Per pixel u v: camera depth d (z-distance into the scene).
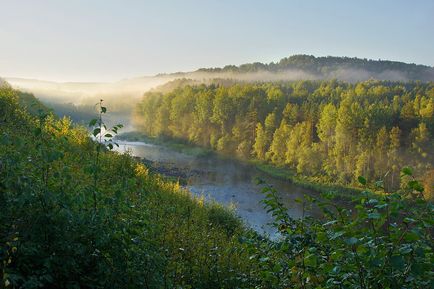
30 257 4.31
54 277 4.35
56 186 5.46
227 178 67.12
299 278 4.67
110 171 15.52
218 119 124.31
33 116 18.61
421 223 3.42
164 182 22.56
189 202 20.78
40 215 4.58
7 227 4.47
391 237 3.46
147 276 5.39
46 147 5.41
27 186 4.65
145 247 5.98
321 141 93.75
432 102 93.56
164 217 12.36
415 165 75.75
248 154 107.31
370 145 80.19
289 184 70.19
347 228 3.64
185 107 139.38
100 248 5.05
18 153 5.34
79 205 5.31
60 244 4.54
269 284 5.60
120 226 5.33
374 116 89.62
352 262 3.74
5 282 3.45
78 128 17.84
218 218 21.28
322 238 4.04
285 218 5.13
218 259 8.58
